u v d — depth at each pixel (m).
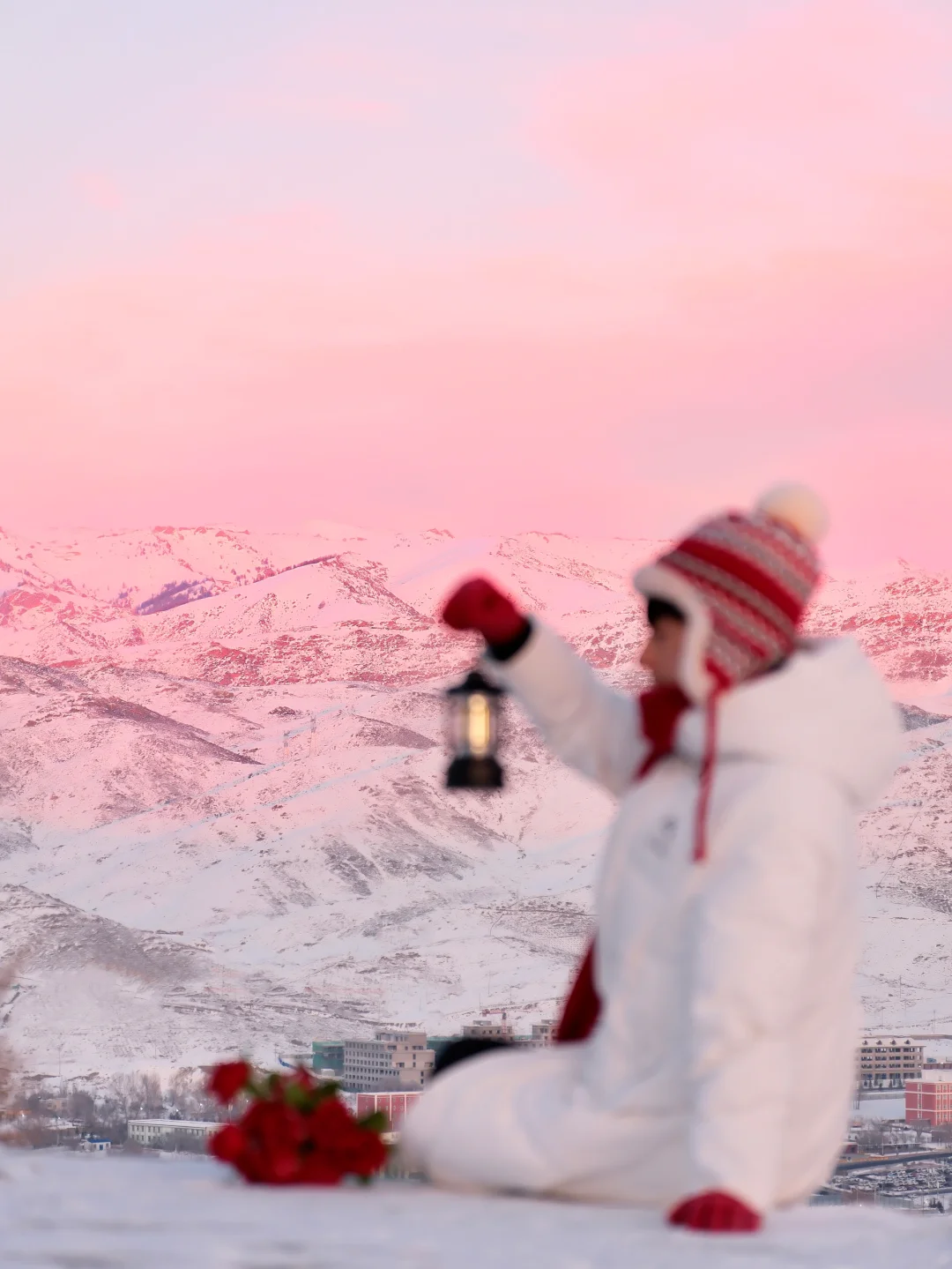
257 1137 5.11
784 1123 4.69
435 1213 4.54
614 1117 4.90
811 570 5.16
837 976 5.05
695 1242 4.18
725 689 5.00
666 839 5.08
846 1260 3.94
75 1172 5.29
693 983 4.75
